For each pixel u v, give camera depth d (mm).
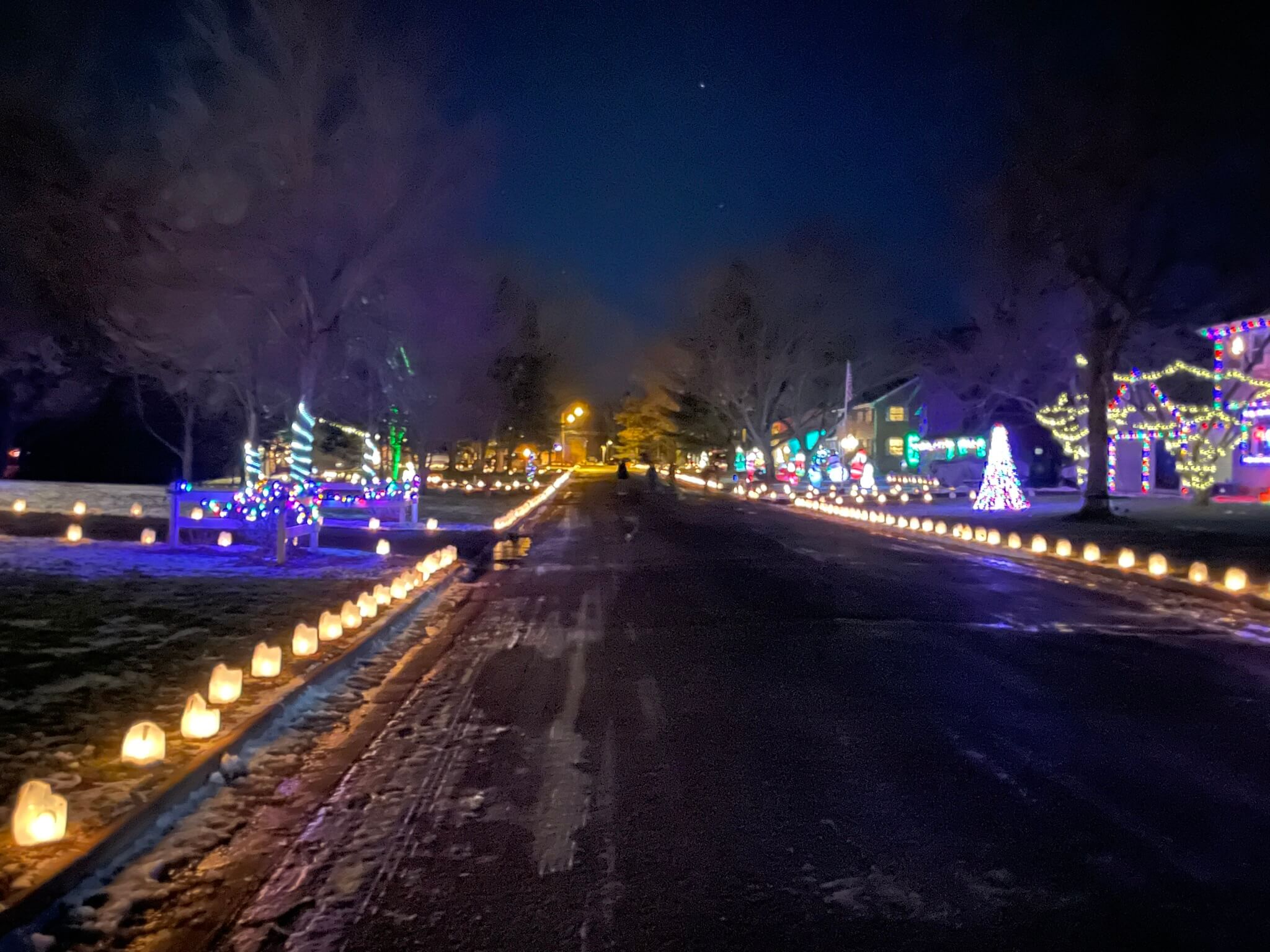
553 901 4406
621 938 4066
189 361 23625
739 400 52156
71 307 22422
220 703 7309
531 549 21156
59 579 13273
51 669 8125
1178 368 32281
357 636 10219
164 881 4602
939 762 6375
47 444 39094
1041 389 42219
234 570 14945
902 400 59094
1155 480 41375
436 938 4074
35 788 4660
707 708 7781
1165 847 4957
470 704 7953
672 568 17344
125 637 9555
